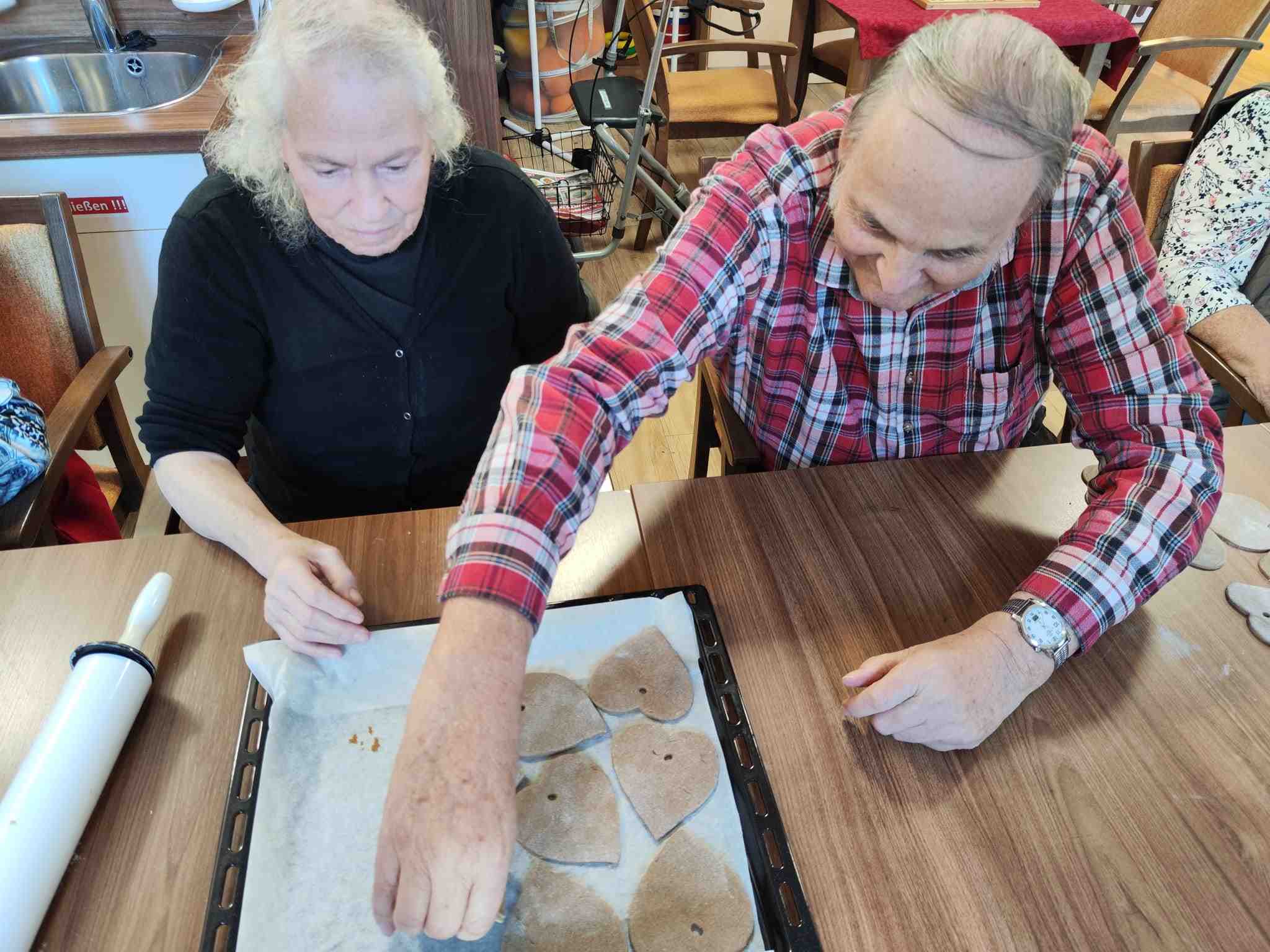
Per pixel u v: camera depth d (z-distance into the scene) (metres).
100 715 0.61
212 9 1.84
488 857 0.52
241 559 0.80
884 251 0.71
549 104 3.72
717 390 1.18
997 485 0.91
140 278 1.73
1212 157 1.46
